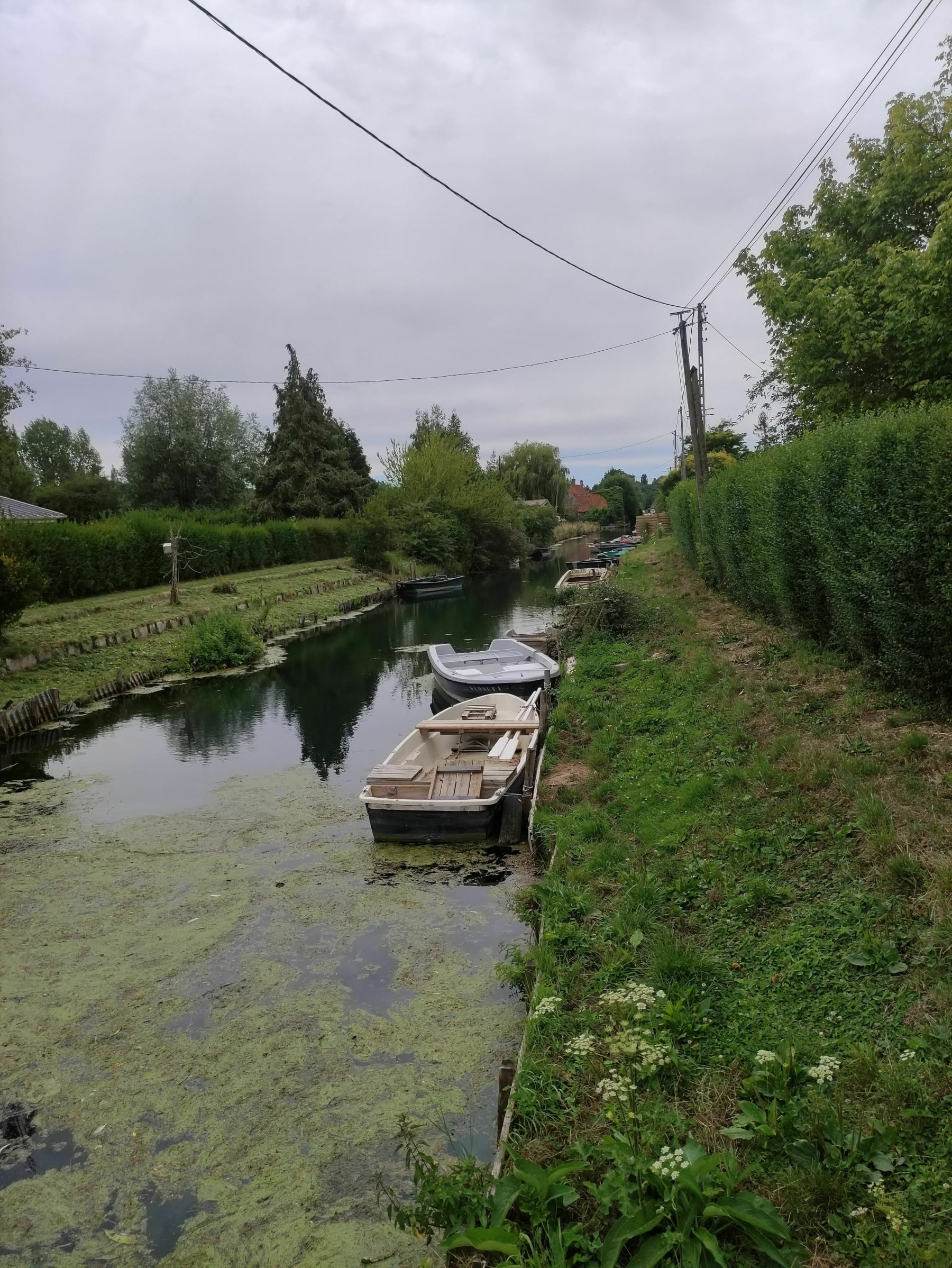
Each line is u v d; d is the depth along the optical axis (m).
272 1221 3.47
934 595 5.71
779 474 9.50
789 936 4.30
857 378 12.94
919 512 5.77
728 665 9.65
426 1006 4.99
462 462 46.00
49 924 6.34
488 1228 2.74
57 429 63.38
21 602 14.65
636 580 21.75
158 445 43.94
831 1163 2.87
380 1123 4.01
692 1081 3.52
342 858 7.38
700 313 19.03
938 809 4.75
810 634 9.40
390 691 15.31
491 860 7.21
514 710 11.33
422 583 32.91
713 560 16.09
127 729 12.77
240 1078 4.41
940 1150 2.80
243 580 28.47
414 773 8.23
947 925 3.72
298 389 44.38
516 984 5.11
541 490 71.38
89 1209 3.60
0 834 8.32
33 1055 4.72
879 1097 3.10
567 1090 3.65
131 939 6.05
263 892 6.76
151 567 25.25
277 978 5.42
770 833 5.38
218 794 9.43
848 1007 3.65
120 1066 4.58
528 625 23.86
